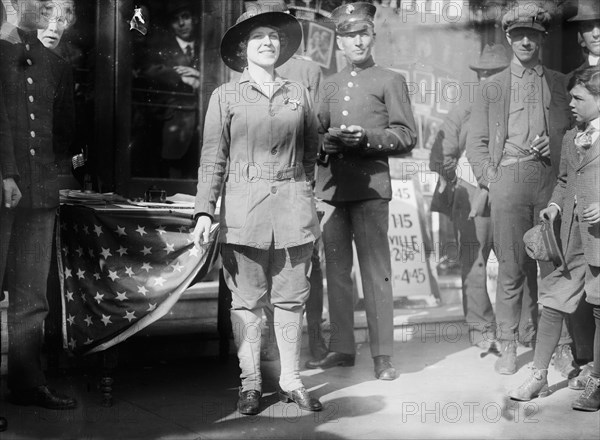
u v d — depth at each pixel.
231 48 3.73
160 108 5.56
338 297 4.43
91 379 4.02
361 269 4.32
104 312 3.58
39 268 3.57
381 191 4.28
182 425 3.32
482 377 4.29
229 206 3.58
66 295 3.68
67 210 3.67
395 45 6.01
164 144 5.59
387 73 4.34
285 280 3.65
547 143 4.48
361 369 4.44
